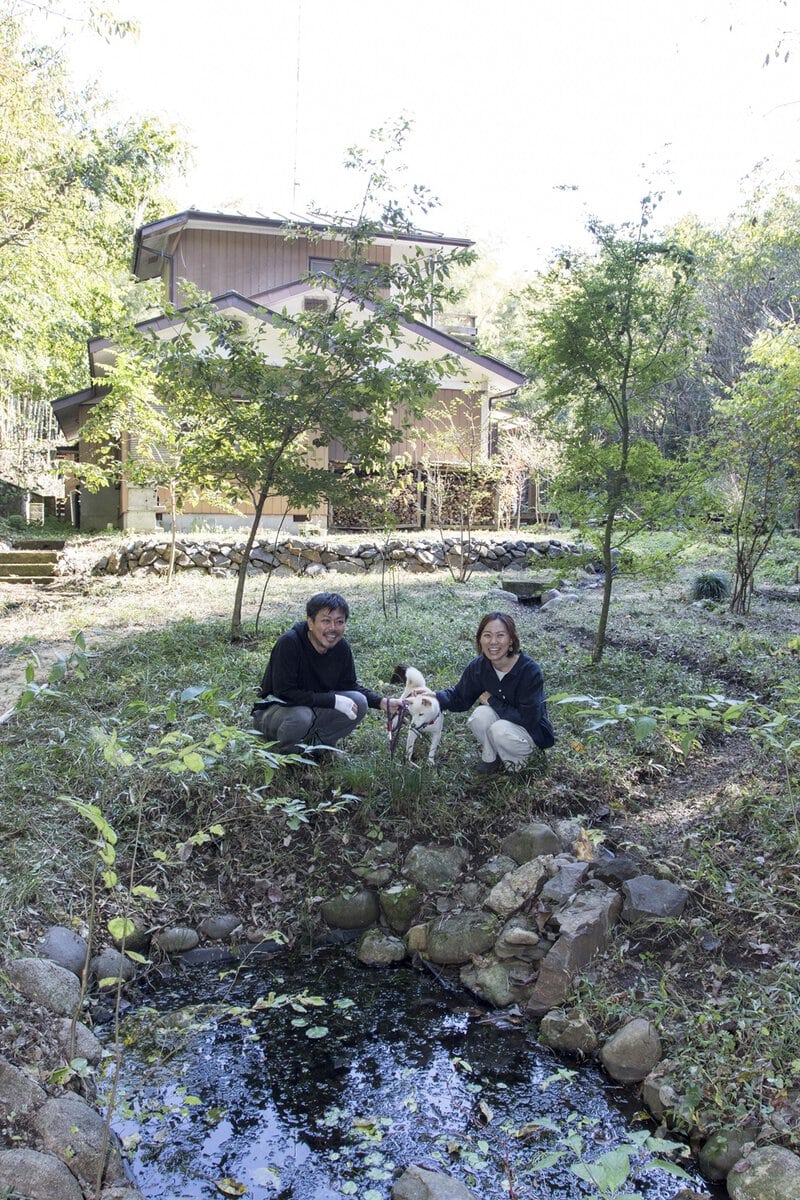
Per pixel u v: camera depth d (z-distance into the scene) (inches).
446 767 213.6
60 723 234.4
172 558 445.1
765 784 201.2
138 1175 118.6
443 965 170.9
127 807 197.6
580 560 298.5
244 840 193.8
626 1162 79.9
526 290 290.0
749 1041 134.0
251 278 701.9
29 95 472.7
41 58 488.4
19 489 842.2
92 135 603.2
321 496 326.0
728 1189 116.4
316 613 196.7
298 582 461.7
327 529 658.2
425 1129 128.6
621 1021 145.6
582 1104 133.8
